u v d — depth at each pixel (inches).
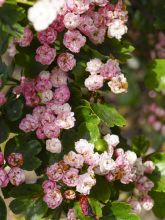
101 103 17.7
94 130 16.7
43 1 14.7
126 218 17.0
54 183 16.1
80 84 17.3
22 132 16.8
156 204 18.9
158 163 18.9
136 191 18.9
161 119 31.0
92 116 16.9
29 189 16.5
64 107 16.6
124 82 17.1
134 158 17.2
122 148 18.8
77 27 16.8
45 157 16.8
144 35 24.9
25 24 16.1
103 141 16.6
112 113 17.3
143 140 19.4
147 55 25.6
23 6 15.9
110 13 17.2
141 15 24.1
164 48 25.2
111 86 17.1
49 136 16.4
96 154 16.2
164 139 30.9
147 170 18.6
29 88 16.9
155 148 30.5
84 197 16.4
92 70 16.9
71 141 16.6
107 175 16.7
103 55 17.4
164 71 19.1
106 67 16.9
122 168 16.7
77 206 16.4
